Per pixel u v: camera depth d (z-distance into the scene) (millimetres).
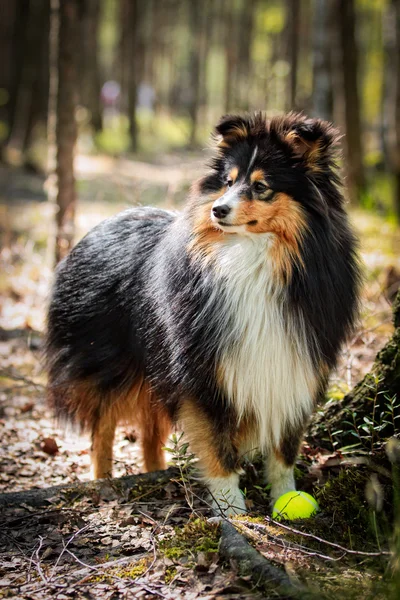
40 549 4012
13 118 25422
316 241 4250
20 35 24781
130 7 28141
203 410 4332
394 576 3193
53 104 9477
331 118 13711
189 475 4543
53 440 5863
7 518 4375
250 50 34000
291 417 4359
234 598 3262
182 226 4488
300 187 4273
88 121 29625
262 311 4199
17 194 17516
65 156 9445
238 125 4488
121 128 33469
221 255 4262
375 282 8609
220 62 48625
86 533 4152
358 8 28906
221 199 4203
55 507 4488
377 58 28047
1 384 7078
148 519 4203
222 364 4203
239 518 4020
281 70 22672
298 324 4234
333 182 4441
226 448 4375
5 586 3635
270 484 4559
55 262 9367
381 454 4230
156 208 5332
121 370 5055
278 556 3574
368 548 3711
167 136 34250
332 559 3457
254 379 4223
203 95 39531
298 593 3201
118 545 3982
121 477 4805
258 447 4496
